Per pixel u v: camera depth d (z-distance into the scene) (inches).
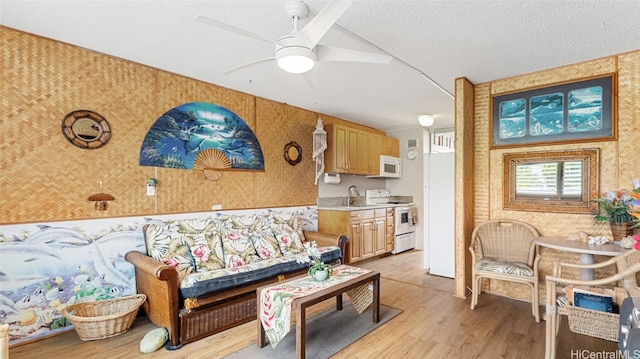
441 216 164.6
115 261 110.0
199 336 96.3
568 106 118.3
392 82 139.1
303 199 182.2
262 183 159.3
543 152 122.1
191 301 94.5
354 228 182.9
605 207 102.6
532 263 115.8
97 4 79.2
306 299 83.7
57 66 98.9
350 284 96.6
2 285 89.8
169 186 124.8
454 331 100.7
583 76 115.3
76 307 98.3
